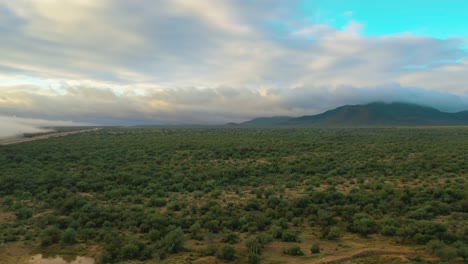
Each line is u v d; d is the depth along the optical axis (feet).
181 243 111.86
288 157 294.25
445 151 276.00
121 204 163.94
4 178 196.24
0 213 148.56
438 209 136.36
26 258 108.06
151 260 103.55
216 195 177.78
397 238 112.57
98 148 345.92
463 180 182.09
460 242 102.58
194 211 151.02
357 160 263.08
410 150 296.10
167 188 195.62
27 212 145.07
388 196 156.66
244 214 145.07
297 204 152.35
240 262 100.27
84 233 125.49
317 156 288.30
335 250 106.52
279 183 203.41
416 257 97.25
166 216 141.38
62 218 140.77
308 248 109.60
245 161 280.51
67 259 107.86
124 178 212.64
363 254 101.81
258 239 112.98
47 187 189.26
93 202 163.32
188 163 271.08
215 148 346.95
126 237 120.16
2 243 117.39
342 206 147.43
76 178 208.54
